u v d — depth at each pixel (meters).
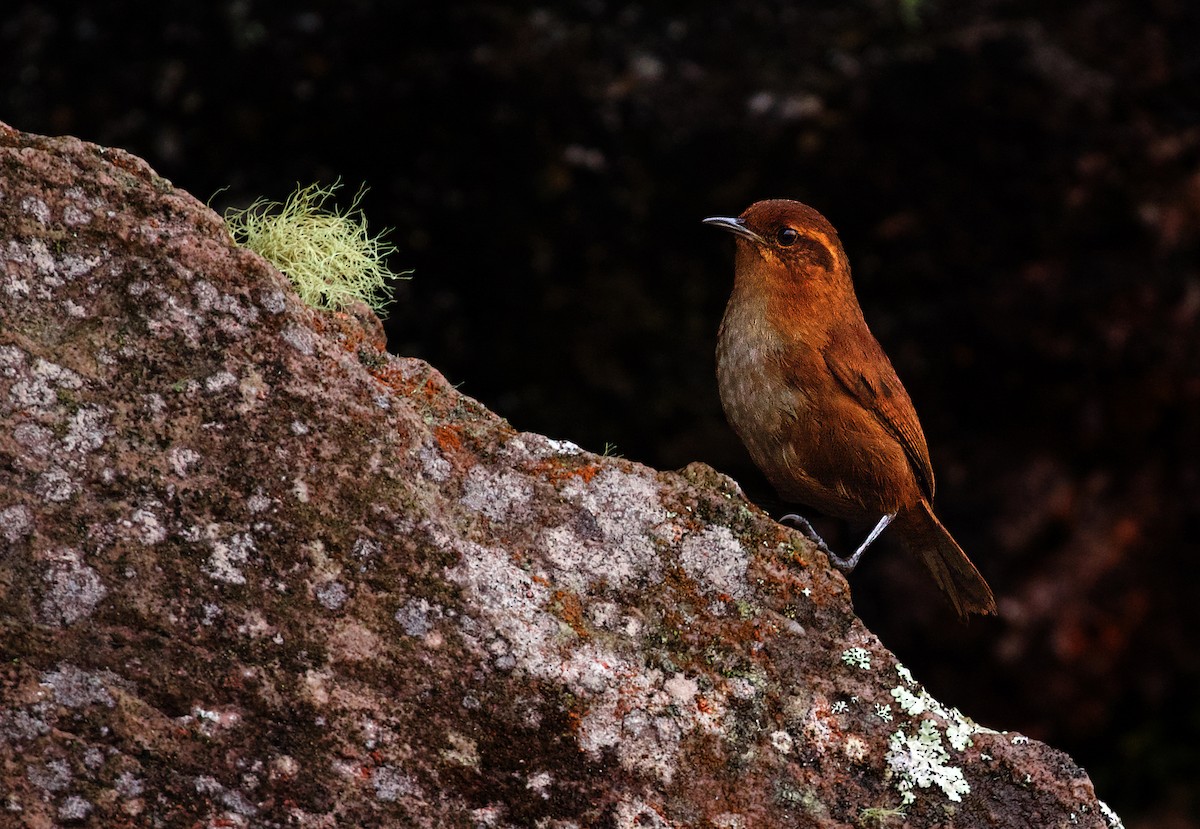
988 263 13.23
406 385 5.76
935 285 13.33
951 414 13.75
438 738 5.12
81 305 5.11
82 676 4.88
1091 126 12.91
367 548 5.18
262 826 4.95
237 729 4.97
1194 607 14.35
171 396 5.13
